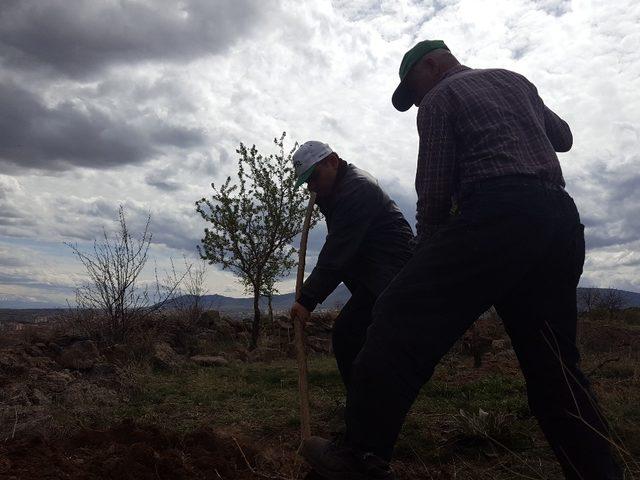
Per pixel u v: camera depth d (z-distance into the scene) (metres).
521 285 2.30
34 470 2.84
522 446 3.88
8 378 5.91
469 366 8.01
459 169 2.35
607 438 2.28
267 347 10.36
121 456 3.15
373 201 3.52
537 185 2.19
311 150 3.57
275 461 3.54
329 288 3.37
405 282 2.21
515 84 2.39
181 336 10.14
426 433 4.27
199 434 3.65
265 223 11.06
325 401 5.54
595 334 10.52
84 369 7.00
